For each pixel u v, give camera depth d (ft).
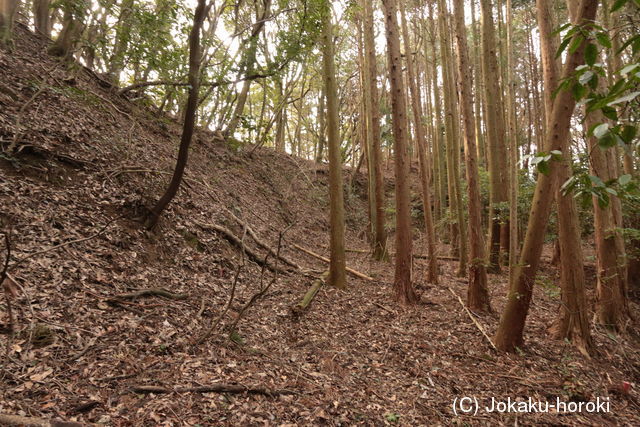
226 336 14.60
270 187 44.16
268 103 58.75
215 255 22.75
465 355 17.44
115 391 10.12
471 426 12.21
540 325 21.90
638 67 3.94
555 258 38.75
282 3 20.30
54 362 10.49
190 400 10.44
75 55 30.09
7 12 23.95
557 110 14.26
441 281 30.40
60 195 18.08
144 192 22.17
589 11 9.86
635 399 15.62
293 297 21.72
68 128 21.88
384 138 69.31
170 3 18.15
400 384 14.35
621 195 5.35
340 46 52.85
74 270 14.88
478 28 55.67
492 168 35.76
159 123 33.24
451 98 36.32
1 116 18.79
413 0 46.93
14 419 7.62
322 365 14.66
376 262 35.55
